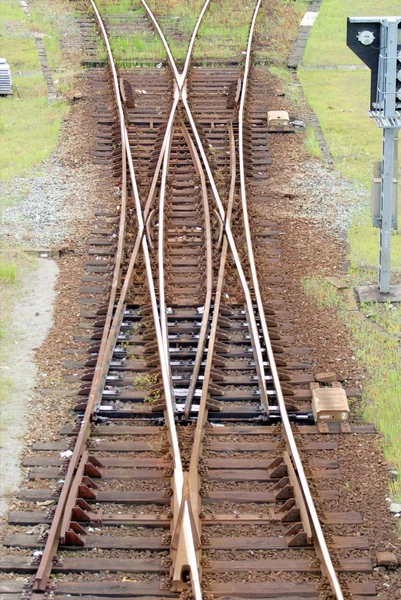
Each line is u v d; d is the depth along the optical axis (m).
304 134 25.48
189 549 9.91
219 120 25.48
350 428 12.94
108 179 22.28
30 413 13.27
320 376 14.16
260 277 17.23
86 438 12.47
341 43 34.19
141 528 10.94
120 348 14.88
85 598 9.74
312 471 11.97
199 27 33.31
